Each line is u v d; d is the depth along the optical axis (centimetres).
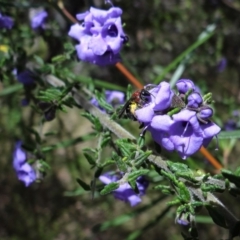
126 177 38
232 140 59
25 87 53
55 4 55
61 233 117
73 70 84
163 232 113
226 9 90
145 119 38
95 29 43
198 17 90
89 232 116
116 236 115
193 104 37
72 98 46
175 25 89
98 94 45
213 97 86
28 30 59
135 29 84
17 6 55
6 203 116
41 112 49
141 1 82
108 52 44
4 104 78
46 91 46
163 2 87
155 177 51
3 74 53
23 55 53
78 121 106
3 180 114
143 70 85
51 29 58
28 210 116
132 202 45
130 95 43
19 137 80
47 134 51
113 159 41
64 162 109
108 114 46
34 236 116
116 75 84
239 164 89
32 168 50
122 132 43
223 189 37
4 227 116
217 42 89
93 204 117
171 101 37
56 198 116
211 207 37
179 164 39
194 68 91
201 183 38
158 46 86
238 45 93
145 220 115
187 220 38
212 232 105
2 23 54
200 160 66
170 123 37
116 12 43
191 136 37
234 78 94
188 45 89
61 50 59
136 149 40
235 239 53
